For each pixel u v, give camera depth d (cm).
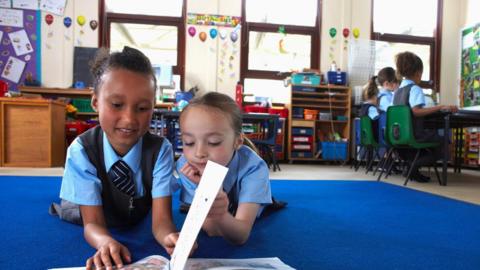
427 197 197
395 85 368
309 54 501
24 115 316
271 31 489
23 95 340
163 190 96
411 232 120
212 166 63
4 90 332
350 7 500
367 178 305
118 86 79
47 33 431
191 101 91
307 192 209
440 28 522
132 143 89
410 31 520
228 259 81
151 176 100
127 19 455
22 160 317
